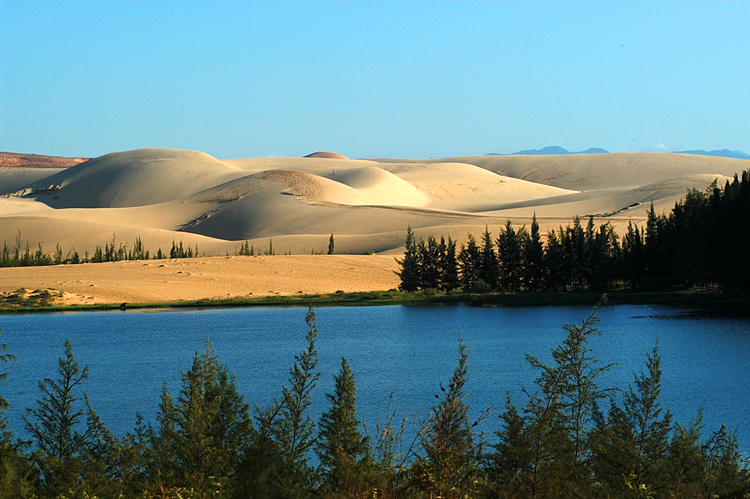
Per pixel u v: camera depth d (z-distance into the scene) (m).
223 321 108.38
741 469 22.58
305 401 23.39
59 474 21.47
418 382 59.28
